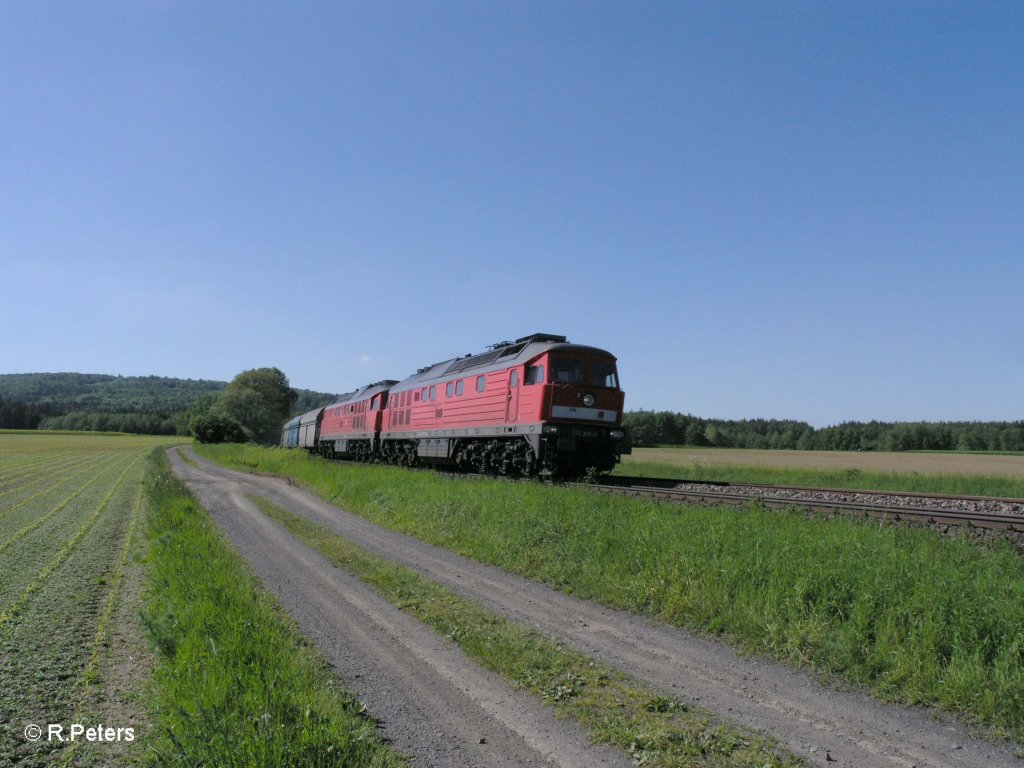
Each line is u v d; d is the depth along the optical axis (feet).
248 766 13.87
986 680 18.60
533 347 68.80
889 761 15.71
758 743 16.60
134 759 16.25
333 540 46.73
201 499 74.74
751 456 197.06
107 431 487.61
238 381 397.19
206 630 22.59
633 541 33.42
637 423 296.30
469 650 23.62
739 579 27.04
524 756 16.14
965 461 175.83
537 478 65.00
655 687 20.24
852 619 22.61
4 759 16.21
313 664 21.76
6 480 102.32
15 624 26.86
